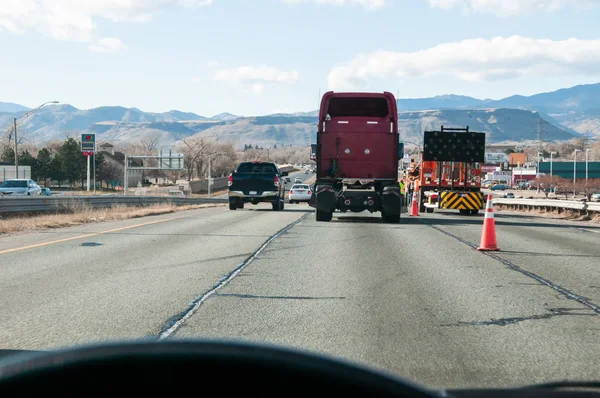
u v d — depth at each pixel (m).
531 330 7.40
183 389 1.16
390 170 24.20
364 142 24.06
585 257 14.41
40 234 19.16
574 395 2.00
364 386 1.22
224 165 188.38
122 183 150.62
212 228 21.64
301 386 1.19
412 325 7.58
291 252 14.78
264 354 1.23
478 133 32.38
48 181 137.62
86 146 65.56
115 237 18.20
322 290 9.89
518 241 18.05
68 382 1.15
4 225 20.42
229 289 9.91
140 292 9.59
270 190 35.84
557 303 9.05
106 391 1.14
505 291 9.97
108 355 1.18
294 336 6.98
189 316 7.95
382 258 13.84
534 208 40.00
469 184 33.12
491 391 2.01
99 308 8.38
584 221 29.62
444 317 8.05
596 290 10.14
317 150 24.19
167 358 1.18
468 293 9.76
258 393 1.18
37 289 9.77
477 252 15.12
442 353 6.33
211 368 1.17
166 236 18.55
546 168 187.62
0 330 7.14
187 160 169.00
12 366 1.16
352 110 24.55
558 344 6.75
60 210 30.39
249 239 17.77
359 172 24.22
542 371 5.72
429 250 15.45
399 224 24.30
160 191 105.94
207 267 12.29
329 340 6.81
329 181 24.58
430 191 34.09
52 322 7.56
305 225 23.16
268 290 9.85
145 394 1.15
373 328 7.40
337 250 15.24
